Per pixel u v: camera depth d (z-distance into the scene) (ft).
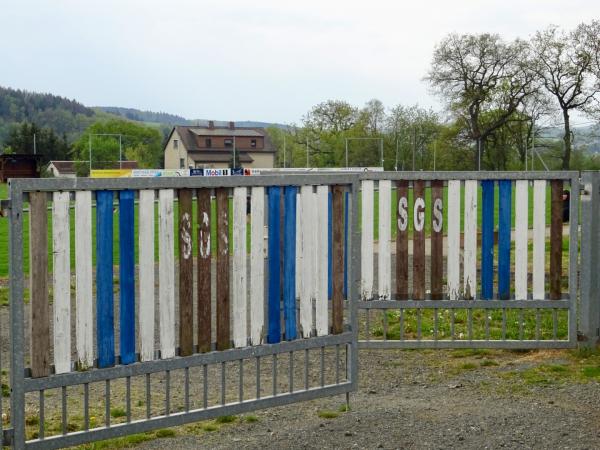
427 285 48.32
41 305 18.33
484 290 30.12
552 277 30.07
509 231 29.91
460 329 35.01
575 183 29.63
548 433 20.38
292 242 21.98
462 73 248.93
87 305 18.95
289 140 397.60
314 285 22.54
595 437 20.03
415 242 29.81
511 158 255.29
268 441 20.11
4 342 33.88
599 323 30.04
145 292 19.72
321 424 21.45
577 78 228.63
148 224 19.63
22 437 18.21
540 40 234.38
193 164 435.12
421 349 31.30
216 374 27.94
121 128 457.68
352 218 22.88
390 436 20.30
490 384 25.68
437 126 322.14
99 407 23.91
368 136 347.56
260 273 21.54
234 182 20.93
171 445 20.04
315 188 22.31
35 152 407.85
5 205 17.85
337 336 22.81
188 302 20.45
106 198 19.07
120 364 19.49
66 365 18.70
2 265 68.08
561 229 29.89
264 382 26.76
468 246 29.89
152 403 24.25
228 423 21.89
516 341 30.07
